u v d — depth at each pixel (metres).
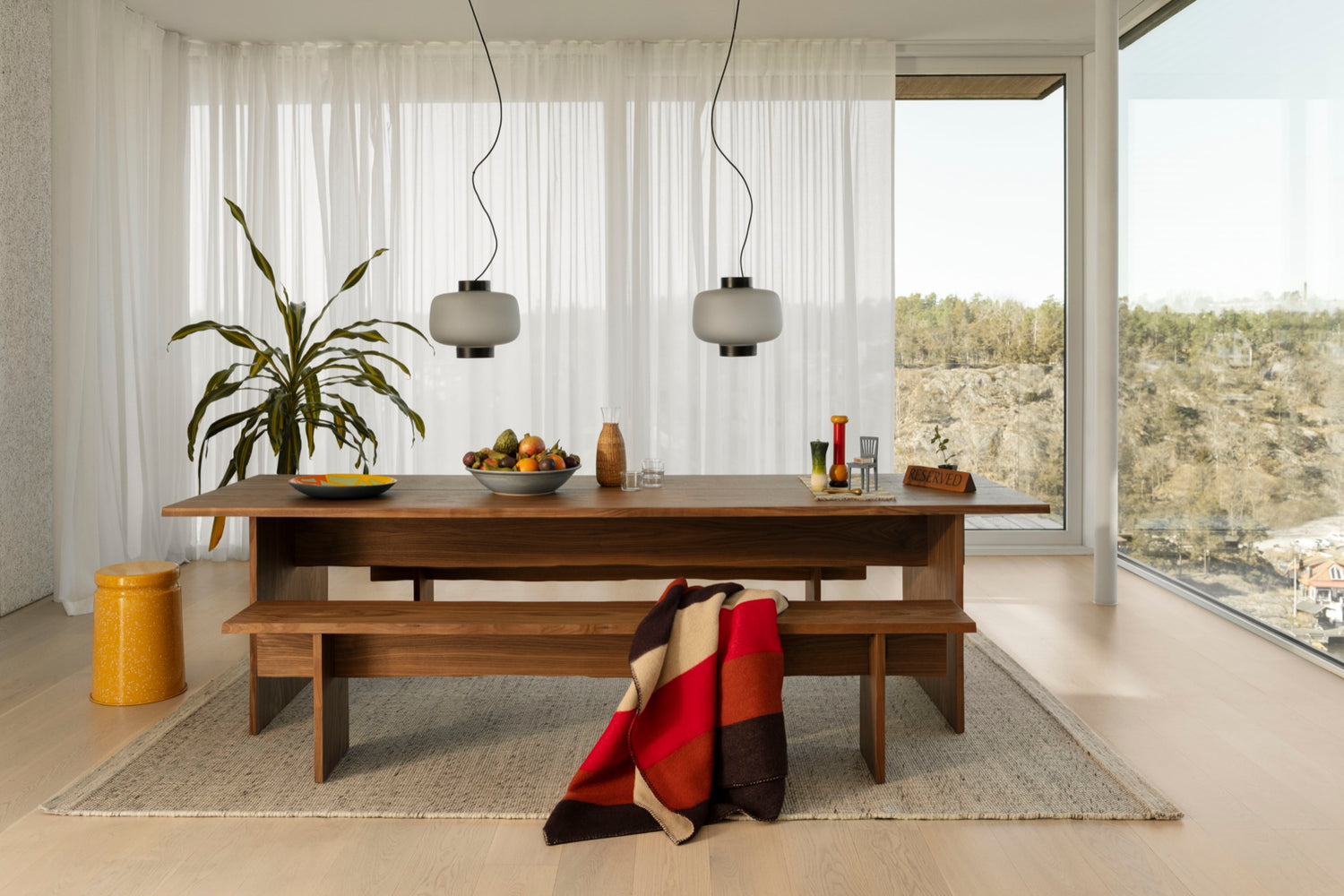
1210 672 3.69
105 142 4.85
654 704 2.66
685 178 5.48
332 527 3.45
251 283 5.48
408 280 5.52
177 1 4.86
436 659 2.86
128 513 5.09
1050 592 4.90
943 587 3.29
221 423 4.53
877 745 2.79
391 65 5.43
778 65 5.46
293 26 5.19
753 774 2.55
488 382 5.54
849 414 5.51
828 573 3.97
